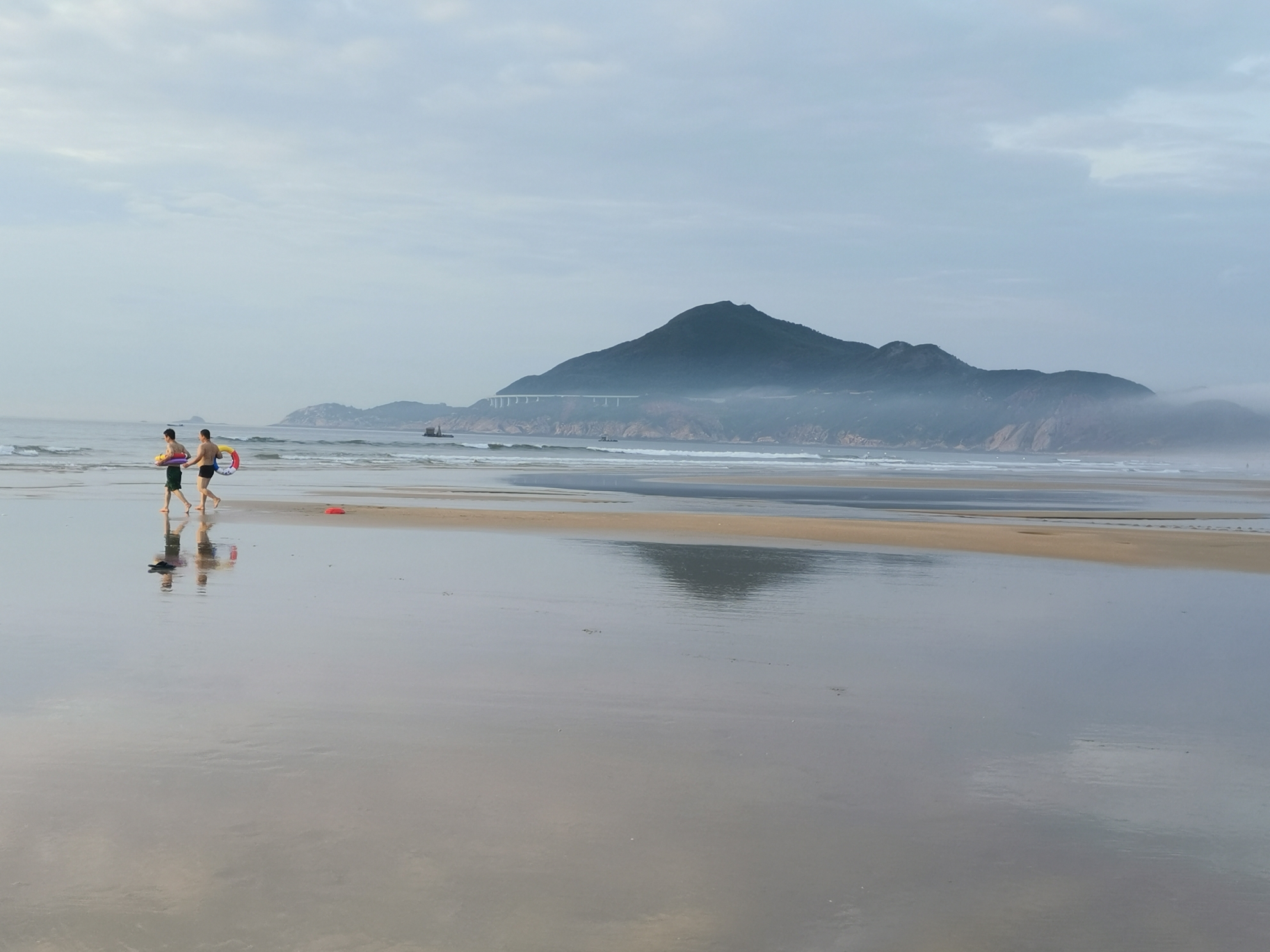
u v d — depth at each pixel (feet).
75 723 18.76
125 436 310.86
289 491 90.53
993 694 23.61
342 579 38.19
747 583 40.60
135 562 41.24
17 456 143.23
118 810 14.67
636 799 15.85
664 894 12.62
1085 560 53.16
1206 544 62.08
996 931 12.00
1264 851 14.62
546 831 14.42
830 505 97.40
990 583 43.34
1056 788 17.06
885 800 16.21
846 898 12.72
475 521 63.98
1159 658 28.35
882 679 24.81
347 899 12.19
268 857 13.26
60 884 12.37
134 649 25.09
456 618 30.91
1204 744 19.94
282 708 20.26
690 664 25.67
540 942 11.34
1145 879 13.57
